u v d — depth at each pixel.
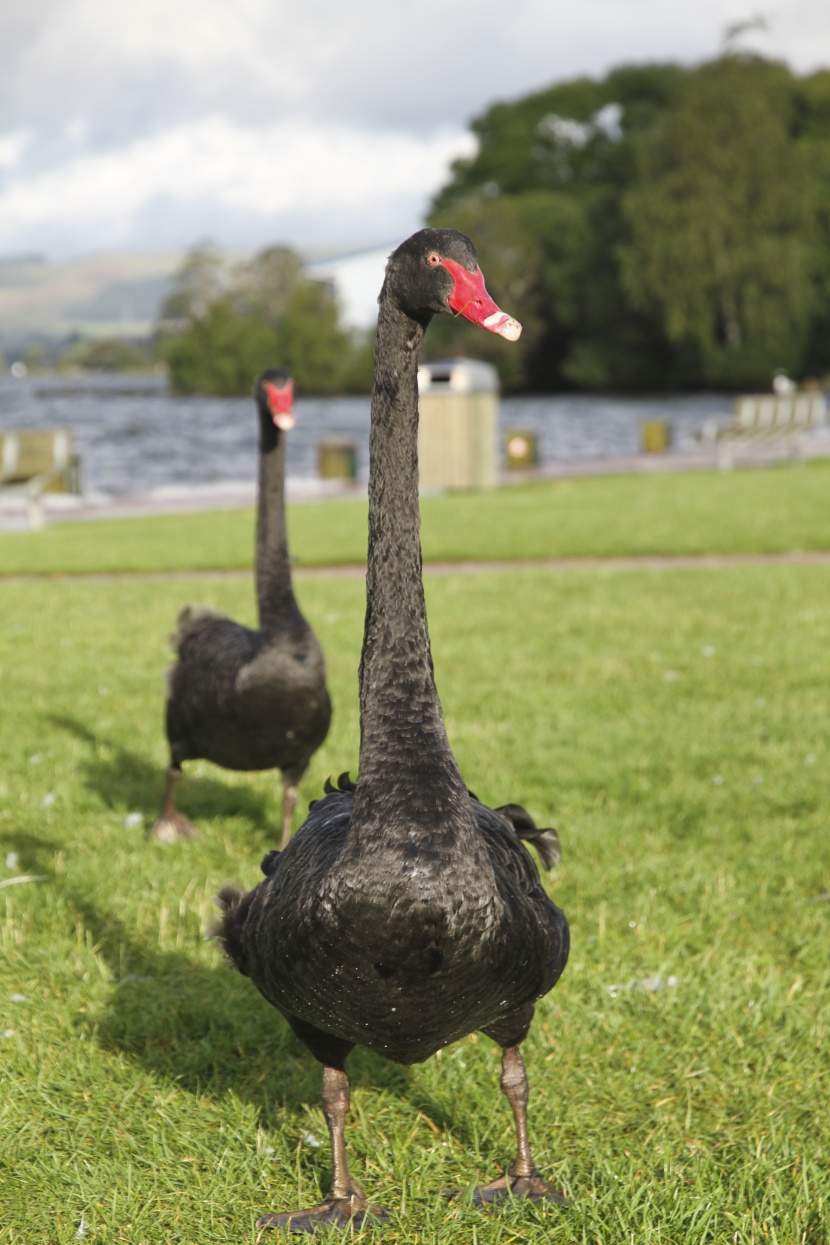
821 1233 2.01
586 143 50.81
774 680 4.72
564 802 3.54
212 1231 2.03
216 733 3.09
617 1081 2.36
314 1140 2.21
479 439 12.45
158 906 2.93
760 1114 2.27
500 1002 1.91
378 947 1.79
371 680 1.88
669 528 8.83
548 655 5.16
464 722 4.20
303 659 2.99
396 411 1.90
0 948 2.72
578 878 3.06
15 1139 2.20
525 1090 2.07
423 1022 1.85
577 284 42.97
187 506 11.73
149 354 104.00
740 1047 2.44
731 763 3.83
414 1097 2.35
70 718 4.31
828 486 11.20
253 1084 2.37
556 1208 2.03
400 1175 2.13
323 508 11.05
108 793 3.68
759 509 9.70
